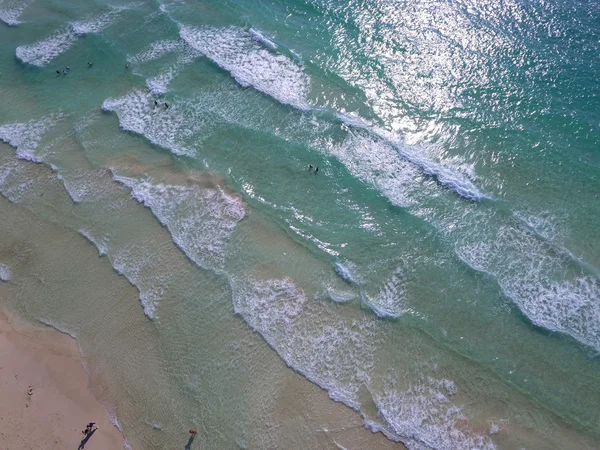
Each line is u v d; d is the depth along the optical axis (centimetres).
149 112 2880
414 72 2978
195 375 1953
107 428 1831
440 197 2436
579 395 1875
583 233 2264
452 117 2747
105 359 2002
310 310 2109
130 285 2203
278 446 1792
